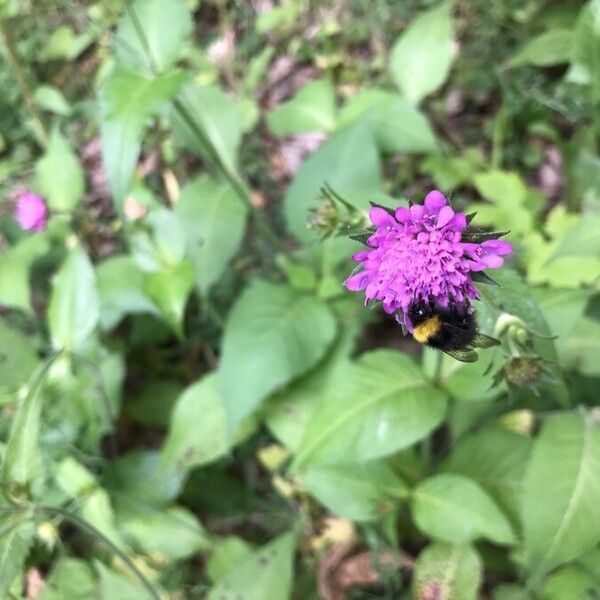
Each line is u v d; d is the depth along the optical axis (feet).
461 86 1.11
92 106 1.02
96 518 0.71
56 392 0.77
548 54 0.85
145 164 1.14
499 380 0.54
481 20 1.11
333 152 0.81
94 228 1.05
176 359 1.00
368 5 1.14
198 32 1.28
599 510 0.56
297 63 1.21
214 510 0.86
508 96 0.98
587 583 0.61
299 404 0.77
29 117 1.19
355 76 1.16
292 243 1.04
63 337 0.77
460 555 0.64
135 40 0.74
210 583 0.80
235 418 0.72
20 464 0.60
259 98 1.19
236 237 0.83
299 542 0.78
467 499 0.63
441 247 0.44
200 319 0.99
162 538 0.76
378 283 0.46
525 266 0.77
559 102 0.83
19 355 0.79
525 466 0.68
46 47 1.23
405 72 0.92
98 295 0.78
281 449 0.81
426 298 0.46
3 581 0.57
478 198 0.98
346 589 0.75
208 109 0.90
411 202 0.49
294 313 0.76
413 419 0.64
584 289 0.66
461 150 1.06
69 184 0.91
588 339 0.70
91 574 0.65
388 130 0.89
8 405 0.77
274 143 1.15
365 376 0.67
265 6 1.27
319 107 0.93
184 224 0.83
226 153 0.90
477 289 0.51
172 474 0.80
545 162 1.02
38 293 1.04
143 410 0.93
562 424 0.60
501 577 0.72
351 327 0.79
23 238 1.02
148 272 0.83
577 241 0.66
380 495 0.68
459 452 0.71
